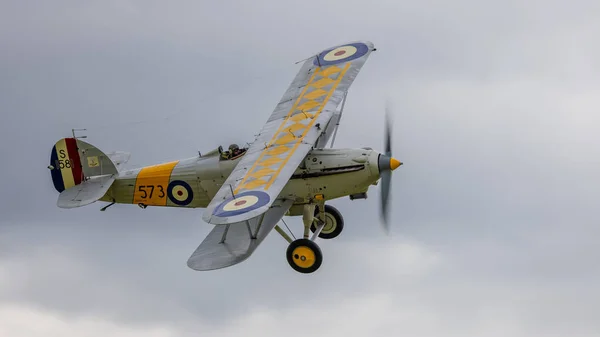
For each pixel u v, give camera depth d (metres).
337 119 76.38
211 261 61.34
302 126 69.94
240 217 56.66
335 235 76.06
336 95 75.19
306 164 68.00
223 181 72.44
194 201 74.94
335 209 75.12
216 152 72.69
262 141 68.94
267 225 65.38
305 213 68.69
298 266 67.75
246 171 64.06
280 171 63.03
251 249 62.34
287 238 69.94
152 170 75.50
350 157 67.31
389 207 67.31
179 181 74.31
